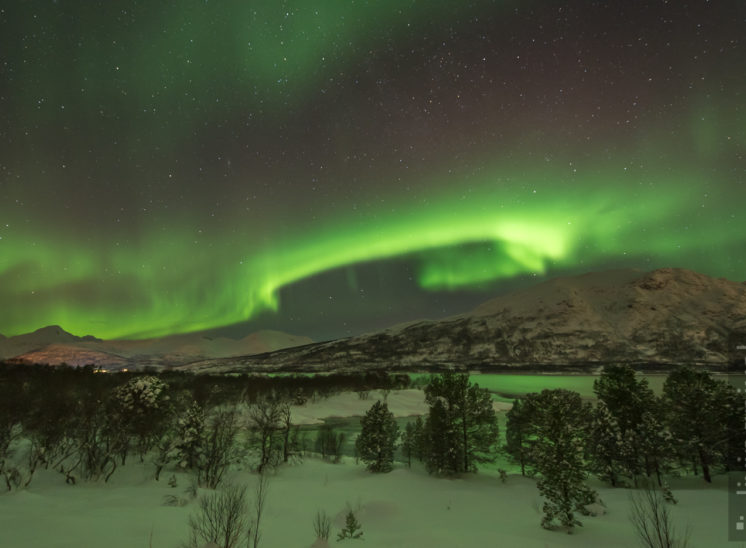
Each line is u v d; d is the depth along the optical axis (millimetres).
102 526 14797
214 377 108062
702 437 29141
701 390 29688
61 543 12648
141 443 31156
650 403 31812
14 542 12664
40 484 23422
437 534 16141
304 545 13898
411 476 32562
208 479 26609
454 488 28531
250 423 45969
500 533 16672
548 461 18844
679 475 30438
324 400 96688
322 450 44938
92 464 26328
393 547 14375
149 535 13703
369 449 35312
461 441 35656
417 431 40469
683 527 16641
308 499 23031
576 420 30719
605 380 32781
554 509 17922
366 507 20578
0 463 24422
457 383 36688
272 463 34281
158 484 25266
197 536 13508
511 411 37406
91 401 32750
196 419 30062
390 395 108375
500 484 30516
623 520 18734
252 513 18125
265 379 118188
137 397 31156
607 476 29938
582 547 14812
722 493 24141
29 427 28500
